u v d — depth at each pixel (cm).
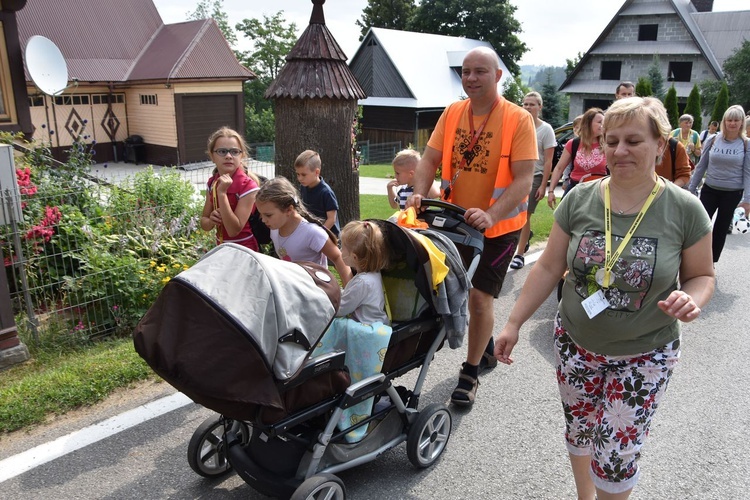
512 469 354
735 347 534
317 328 274
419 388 354
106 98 2517
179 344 247
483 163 409
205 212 454
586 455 284
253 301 256
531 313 279
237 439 316
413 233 330
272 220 377
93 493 321
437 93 3778
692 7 4684
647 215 242
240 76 2552
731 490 337
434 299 331
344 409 295
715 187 730
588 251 252
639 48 4419
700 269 246
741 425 405
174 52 2458
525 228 759
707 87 4050
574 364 270
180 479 336
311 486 278
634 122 234
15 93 1138
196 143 2503
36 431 376
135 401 414
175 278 260
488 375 473
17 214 488
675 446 379
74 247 584
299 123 768
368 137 3919
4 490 321
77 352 499
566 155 720
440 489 335
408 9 5809
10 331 468
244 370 248
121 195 690
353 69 3912
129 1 2655
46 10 2436
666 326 250
